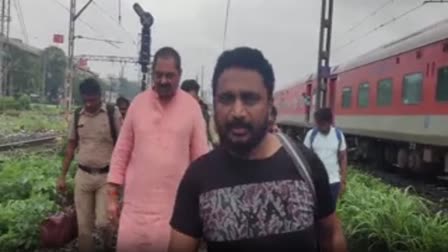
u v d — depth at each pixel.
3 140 26.77
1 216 7.32
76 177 6.30
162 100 4.36
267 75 2.34
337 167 7.93
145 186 4.27
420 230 7.02
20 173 9.96
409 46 17.34
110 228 6.11
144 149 4.30
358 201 8.05
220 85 2.34
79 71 68.81
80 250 6.27
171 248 2.38
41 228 7.04
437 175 17.30
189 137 4.37
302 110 34.03
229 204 2.26
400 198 7.89
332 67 28.33
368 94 21.44
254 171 2.29
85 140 6.22
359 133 22.39
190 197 2.36
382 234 6.93
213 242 2.28
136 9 11.72
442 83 14.88
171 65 4.29
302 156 2.36
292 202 2.26
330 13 20.09
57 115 64.00
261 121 2.31
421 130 16.16
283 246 2.23
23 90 101.56
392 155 20.70
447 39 14.52
